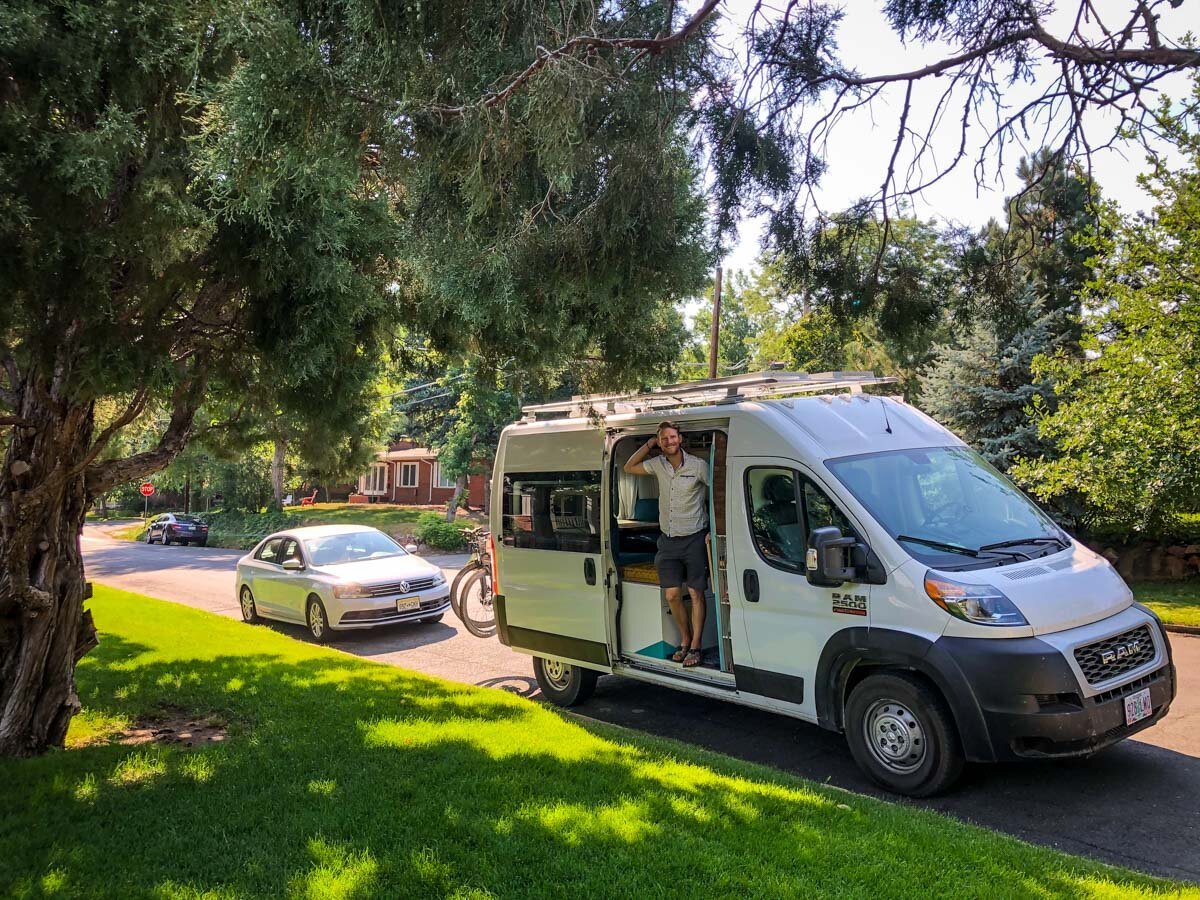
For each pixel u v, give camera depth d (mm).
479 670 9367
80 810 4508
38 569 5574
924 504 5598
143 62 3834
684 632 6582
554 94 3934
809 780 5508
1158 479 12227
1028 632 4656
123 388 4262
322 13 3643
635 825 4090
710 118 5012
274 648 9461
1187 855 4180
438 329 7289
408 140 4359
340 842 4012
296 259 4820
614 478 7277
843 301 5402
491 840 3947
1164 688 5008
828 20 4863
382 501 54406
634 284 5531
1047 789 5078
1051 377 14844
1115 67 4078
